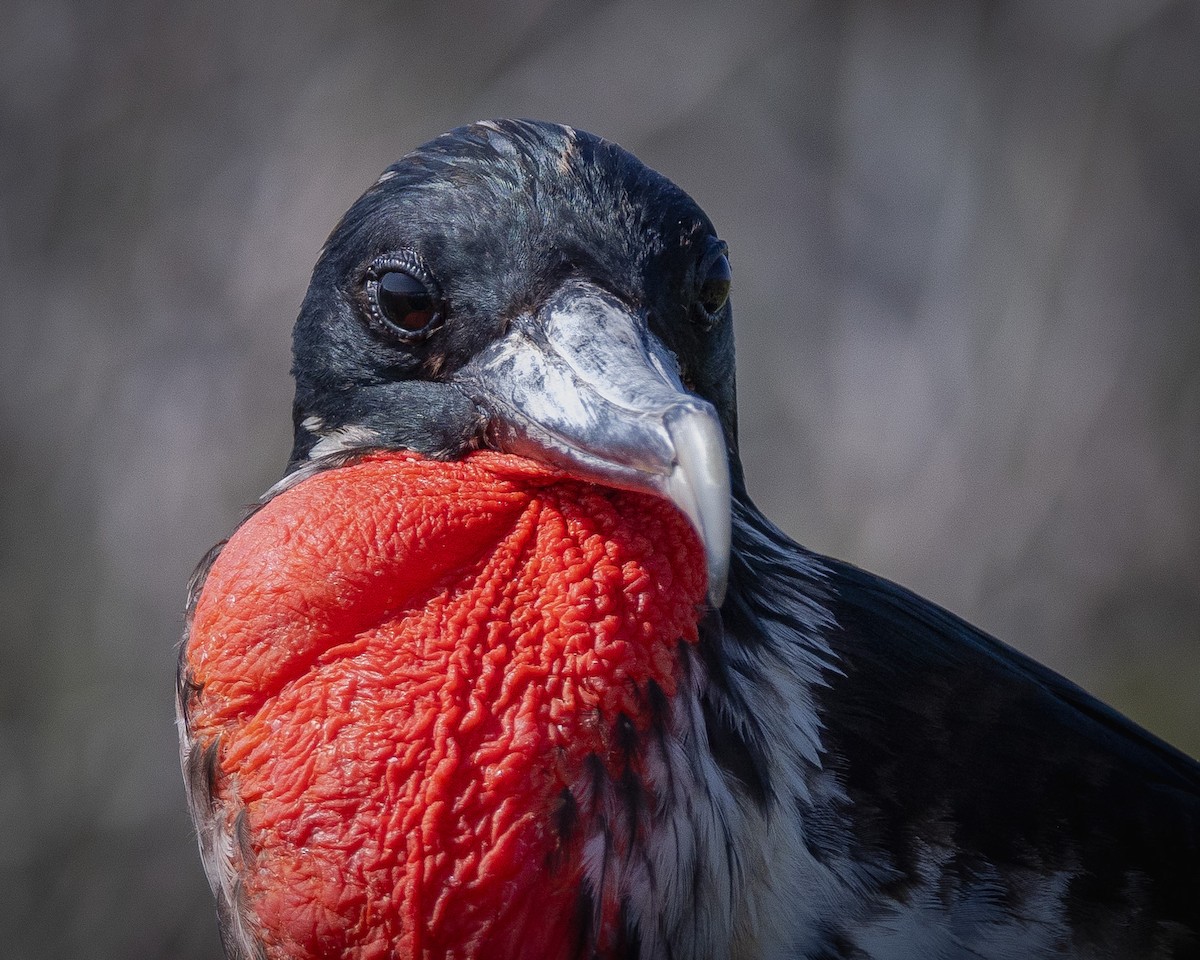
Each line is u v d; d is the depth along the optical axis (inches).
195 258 590.6
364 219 219.6
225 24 611.5
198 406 572.7
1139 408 605.9
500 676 197.6
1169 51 636.1
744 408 639.8
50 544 561.0
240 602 199.8
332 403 224.2
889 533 581.6
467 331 211.2
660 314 210.4
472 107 622.8
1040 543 585.3
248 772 197.2
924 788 215.3
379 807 193.2
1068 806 219.3
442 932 192.7
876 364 612.4
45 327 584.1
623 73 633.0
